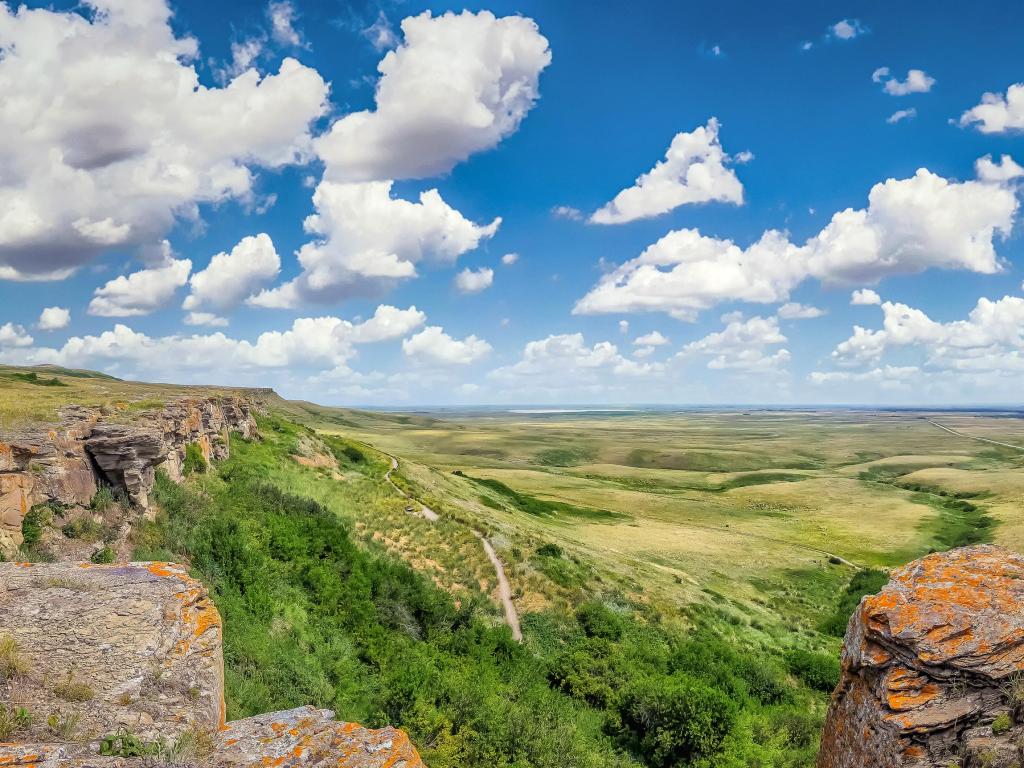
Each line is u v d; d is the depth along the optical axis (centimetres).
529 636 3378
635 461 18900
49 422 2311
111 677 924
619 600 4191
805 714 2889
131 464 2422
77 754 747
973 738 720
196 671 991
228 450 4456
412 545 4138
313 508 3834
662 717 2428
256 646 1916
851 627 957
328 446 6919
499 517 6469
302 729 871
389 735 870
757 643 4159
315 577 2798
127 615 1094
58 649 979
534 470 14762
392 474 6612
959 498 11738
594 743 2341
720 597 5122
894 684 809
